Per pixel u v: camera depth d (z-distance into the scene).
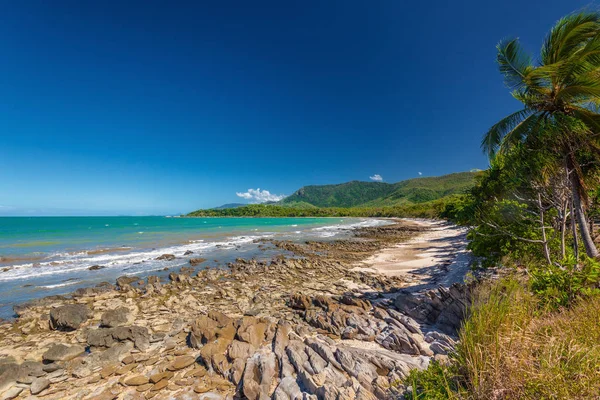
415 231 49.28
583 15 8.91
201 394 5.80
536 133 9.86
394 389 4.79
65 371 6.95
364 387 5.14
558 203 9.56
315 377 5.51
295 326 9.02
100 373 6.77
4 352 8.23
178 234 47.56
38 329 9.95
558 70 8.95
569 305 5.77
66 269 19.84
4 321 10.75
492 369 3.39
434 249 26.73
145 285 15.92
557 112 9.43
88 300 13.14
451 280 14.26
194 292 14.48
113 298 13.55
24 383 6.36
